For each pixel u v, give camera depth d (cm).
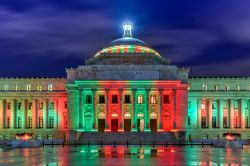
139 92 14438
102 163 5650
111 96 14538
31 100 16012
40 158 6525
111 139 12950
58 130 15838
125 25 17450
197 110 15888
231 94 15888
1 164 5525
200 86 16362
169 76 14625
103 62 15100
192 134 15762
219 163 5666
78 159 6319
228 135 12731
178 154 7444
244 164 5528
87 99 14588
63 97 15975
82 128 14312
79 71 14675
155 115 14588
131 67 14650
